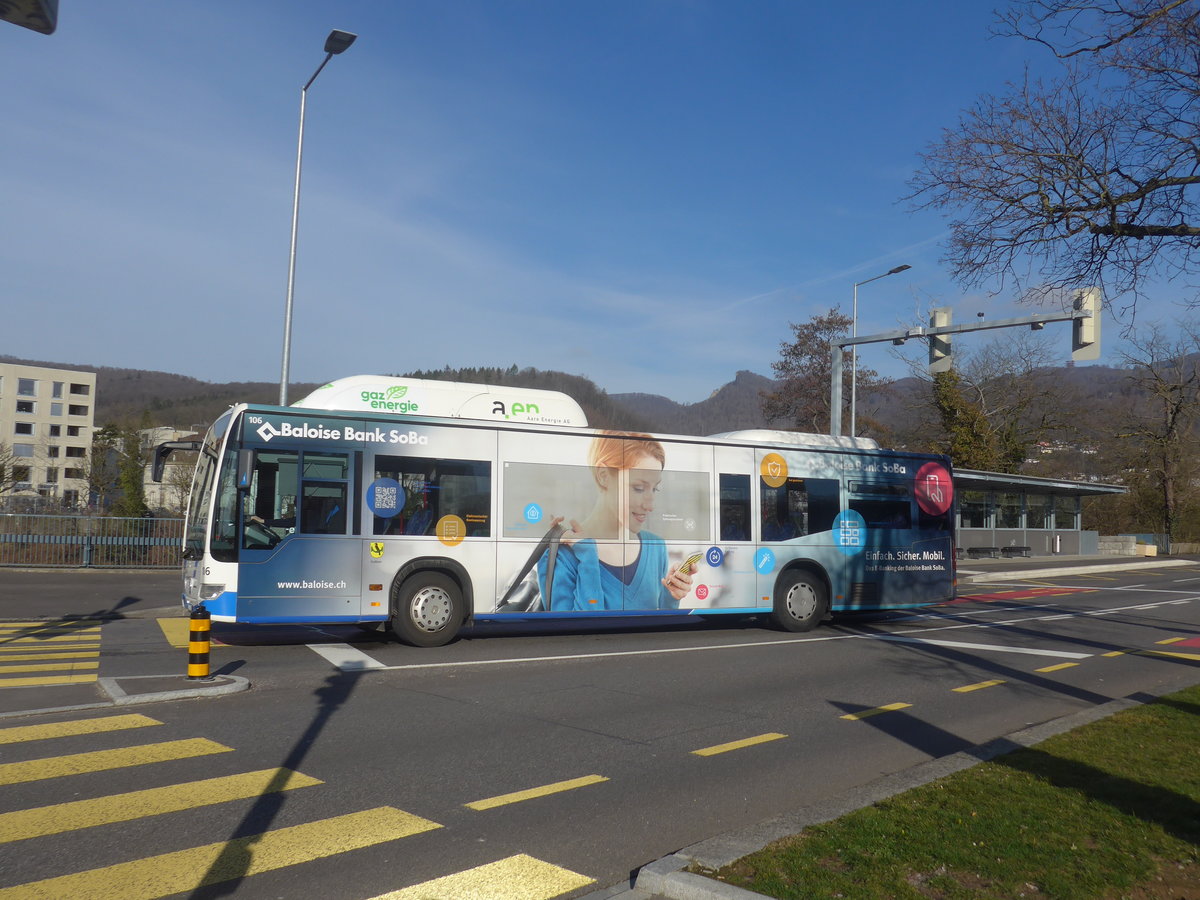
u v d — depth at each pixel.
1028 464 54.22
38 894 4.43
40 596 20.62
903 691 10.62
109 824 5.45
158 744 7.33
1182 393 51.94
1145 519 62.41
